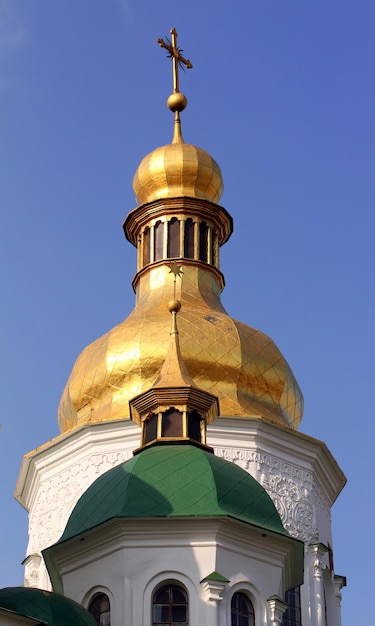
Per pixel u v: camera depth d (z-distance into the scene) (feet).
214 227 200.23
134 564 131.54
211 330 178.50
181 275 192.13
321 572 166.91
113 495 136.98
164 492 135.44
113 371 176.04
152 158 203.92
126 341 177.27
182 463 139.74
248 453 168.14
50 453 174.19
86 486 167.63
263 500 139.13
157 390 149.48
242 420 168.76
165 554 131.64
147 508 133.59
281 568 135.85
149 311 185.47
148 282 193.77
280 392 179.01
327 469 176.24
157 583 130.72
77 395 179.01
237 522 132.98
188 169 202.08
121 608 130.11
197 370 174.70
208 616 128.57
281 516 166.50
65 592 134.92
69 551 136.26
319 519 172.86
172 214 198.29
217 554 131.64
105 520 132.57
